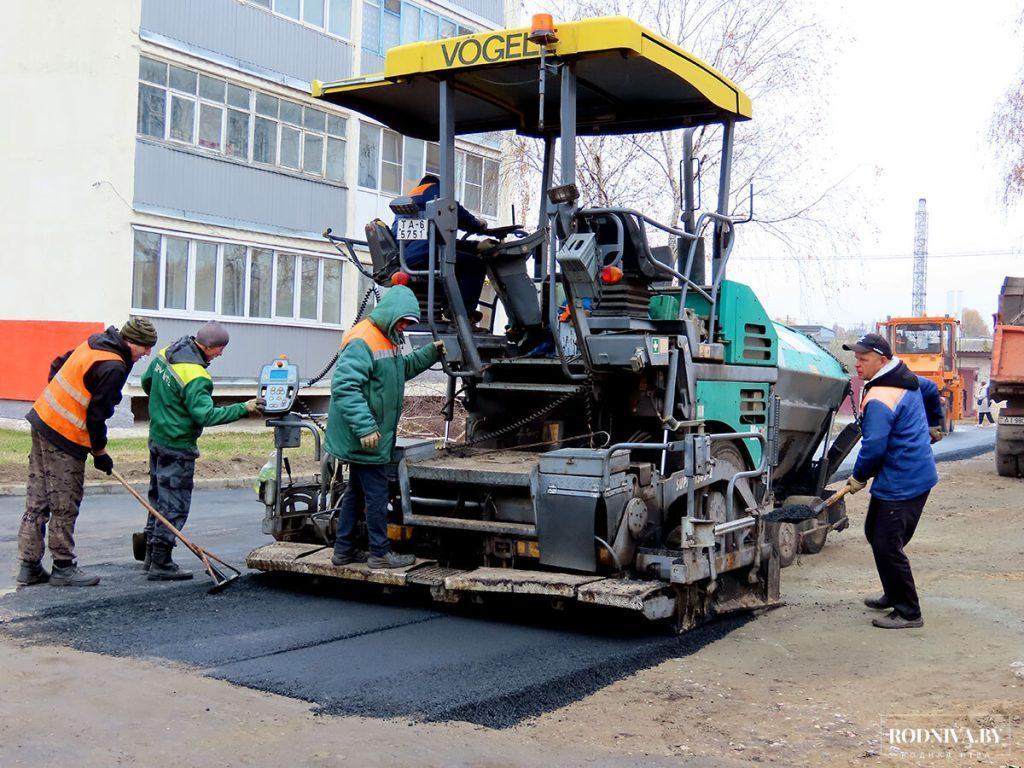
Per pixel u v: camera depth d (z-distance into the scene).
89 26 19.23
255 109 21.62
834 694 5.07
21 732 4.24
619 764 4.09
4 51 19.97
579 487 6.01
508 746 4.24
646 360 6.20
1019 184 18.88
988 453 21.27
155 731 4.27
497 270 7.23
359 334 6.45
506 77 6.88
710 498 6.71
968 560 8.77
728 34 18.08
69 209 19.52
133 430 18.80
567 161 6.23
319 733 4.29
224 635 5.77
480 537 6.64
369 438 6.29
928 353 28.59
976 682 5.24
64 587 6.90
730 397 7.28
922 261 56.44
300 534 7.49
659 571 6.00
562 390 6.67
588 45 6.10
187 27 20.16
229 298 21.36
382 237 7.13
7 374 20.23
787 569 8.52
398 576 6.38
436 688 4.90
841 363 9.99
